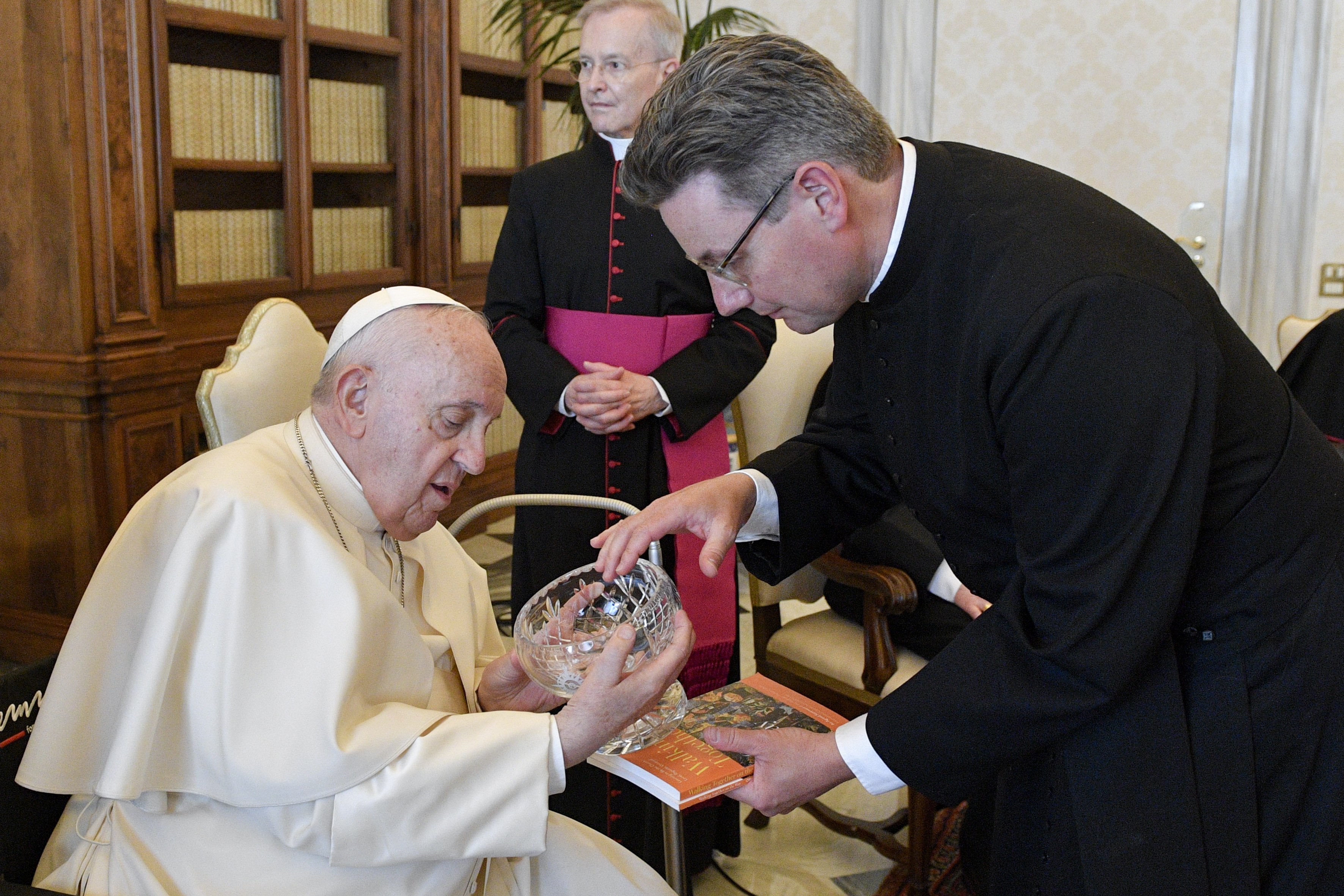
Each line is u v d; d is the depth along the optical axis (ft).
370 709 4.76
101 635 4.66
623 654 4.67
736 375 8.56
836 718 5.54
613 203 8.56
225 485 4.76
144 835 4.74
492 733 4.68
